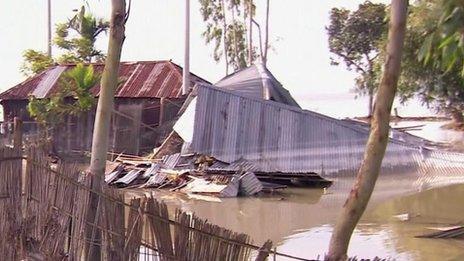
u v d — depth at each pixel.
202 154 25.17
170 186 23.20
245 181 21.92
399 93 27.27
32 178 7.52
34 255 7.43
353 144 24.20
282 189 22.86
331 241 5.63
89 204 6.91
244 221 16.66
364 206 5.47
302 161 24.48
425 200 19.16
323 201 20.30
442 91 26.80
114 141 31.20
